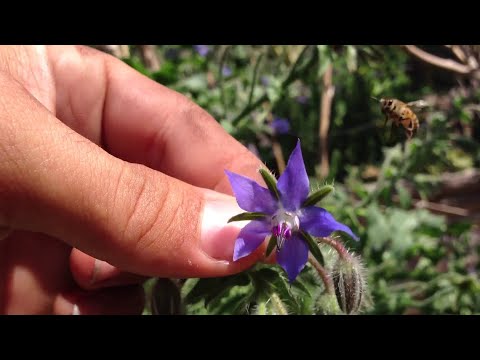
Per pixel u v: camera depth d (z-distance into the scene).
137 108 0.13
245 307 0.11
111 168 0.09
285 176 0.09
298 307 0.10
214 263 0.09
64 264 0.13
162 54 0.24
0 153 0.08
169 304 0.11
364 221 0.20
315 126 0.26
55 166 0.08
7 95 0.08
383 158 0.27
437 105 0.26
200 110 0.13
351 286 0.10
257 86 0.21
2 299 0.13
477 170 0.23
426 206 0.21
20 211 0.09
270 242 0.09
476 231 0.23
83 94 0.13
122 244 0.09
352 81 0.27
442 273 0.19
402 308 0.17
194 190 0.10
